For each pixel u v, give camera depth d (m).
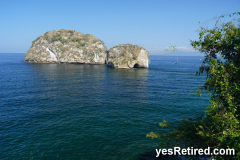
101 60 147.38
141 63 113.38
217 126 7.95
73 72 80.44
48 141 17.42
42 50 147.12
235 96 7.56
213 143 8.74
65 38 159.50
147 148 16.53
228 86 7.29
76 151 15.86
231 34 7.24
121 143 17.34
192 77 65.56
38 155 15.19
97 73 78.31
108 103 30.77
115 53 122.62
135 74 75.62
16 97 33.91
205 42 7.79
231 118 7.15
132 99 33.56
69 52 145.75
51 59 146.38
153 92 39.75
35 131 19.50
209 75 8.10
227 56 7.86
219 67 7.66
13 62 148.25
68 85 47.84
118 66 106.75
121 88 44.53
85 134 18.98
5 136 18.28
